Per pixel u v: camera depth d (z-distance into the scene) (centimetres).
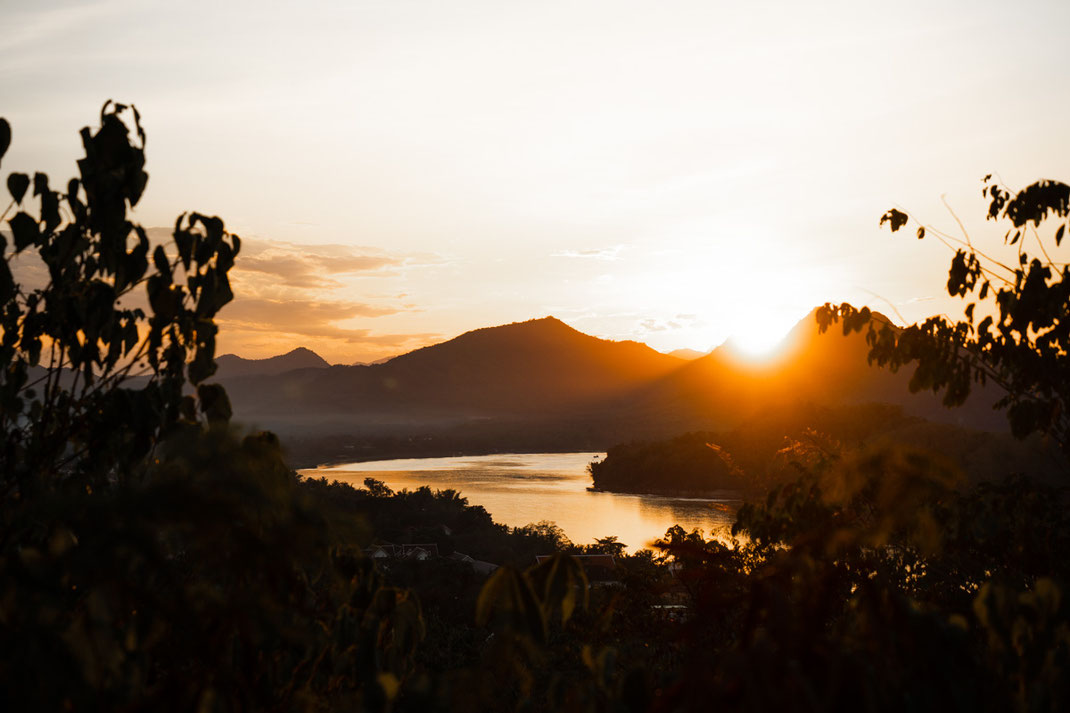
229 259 289
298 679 226
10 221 262
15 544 247
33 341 281
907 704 160
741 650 163
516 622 181
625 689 184
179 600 168
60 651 154
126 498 161
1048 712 180
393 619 248
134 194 274
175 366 287
